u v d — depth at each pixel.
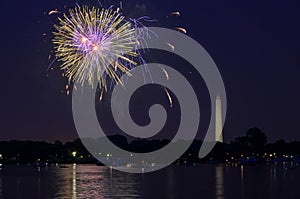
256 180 169.38
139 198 112.81
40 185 149.38
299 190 131.12
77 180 173.00
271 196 117.69
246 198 114.12
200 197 115.31
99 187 140.38
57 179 179.62
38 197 115.81
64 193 123.19
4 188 140.62
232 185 148.12
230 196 117.75
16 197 117.06
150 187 140.25
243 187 140.62
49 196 117.06
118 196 116.44
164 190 131.25
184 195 119.38
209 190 131.50
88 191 127.88
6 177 195.50
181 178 184.88
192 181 166.50
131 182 161.75
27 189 136.12
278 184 151.00
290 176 193.75
